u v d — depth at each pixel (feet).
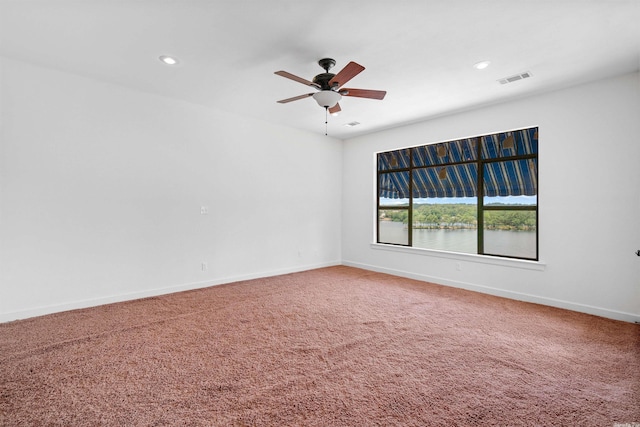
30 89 9.89
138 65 9.89
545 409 5.70
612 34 7.83
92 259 11.14
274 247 16.71
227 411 5.57
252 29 7.77
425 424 5.29
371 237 18.47
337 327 9.54
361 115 14.84
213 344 8.27
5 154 9.55
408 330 9.34
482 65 9.59
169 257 13.00
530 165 12.92
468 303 12.03
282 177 16.99
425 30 7.76
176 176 13.11
